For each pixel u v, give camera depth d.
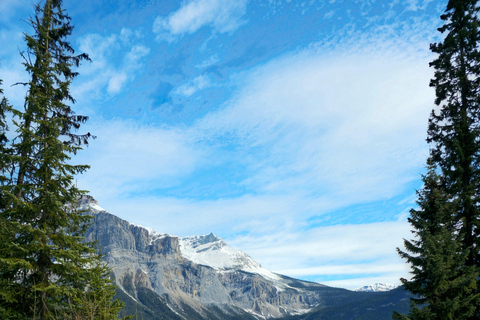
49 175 19.56
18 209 18.19
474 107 24.22
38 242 18.17
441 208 20.19
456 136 23.67
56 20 22.70
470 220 21.81
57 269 18.56
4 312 16.89
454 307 17.28
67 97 22.27
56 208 18.94
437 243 19.14
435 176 21.81
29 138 19.48
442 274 17.86
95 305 14.69
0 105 18.98
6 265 17.50
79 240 20.14
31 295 17.95
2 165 18.89
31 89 20.30
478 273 18.17
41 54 20.97
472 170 22.22
